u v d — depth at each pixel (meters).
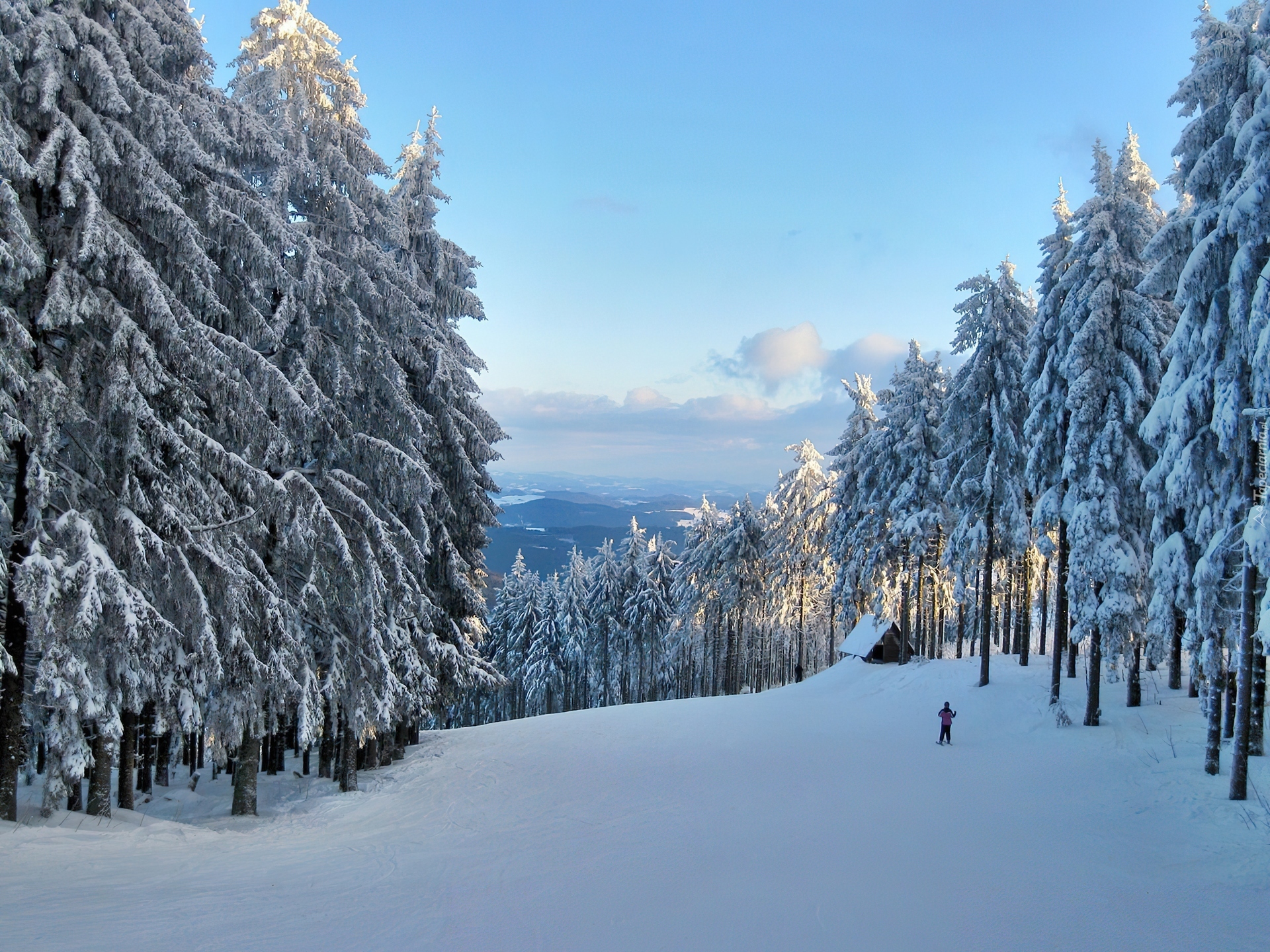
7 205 10.59
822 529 46.88
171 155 13.52
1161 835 13.29
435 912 8.62
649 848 12.46
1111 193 22.64
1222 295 16.16
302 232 16.36
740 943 7.59
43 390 11.61
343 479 17.08
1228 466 16.66
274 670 14.99
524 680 60.34
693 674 64.88
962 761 20.42
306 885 10.02
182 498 13.48
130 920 7.73
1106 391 22.08
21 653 12.57
